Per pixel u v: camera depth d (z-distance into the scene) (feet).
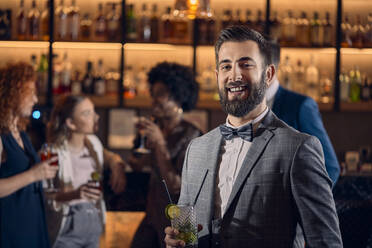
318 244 5.10
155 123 9.86
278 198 5.37
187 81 9.93
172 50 15.74
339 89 14.99
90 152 10.55
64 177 10.14
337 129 15.98
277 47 8.28
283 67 15.19
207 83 15.06
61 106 10.44
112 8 15.16
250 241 5.34
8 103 8.63
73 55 15.67
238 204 5.46
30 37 14.89
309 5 15.70
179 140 9.60
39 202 8.81
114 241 10.96
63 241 9.95
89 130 10.50
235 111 5.55
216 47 5.78
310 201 5.21
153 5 14.98
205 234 5.66
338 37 14.88
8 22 14.97
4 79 8.77
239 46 5.53
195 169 5.97
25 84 8.84
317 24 14.93
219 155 5.89
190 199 5.93
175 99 9.77
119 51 15.67
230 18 15.01
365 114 15.93
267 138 5.56
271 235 5.32
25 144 9.05
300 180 5.26
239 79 5.50
